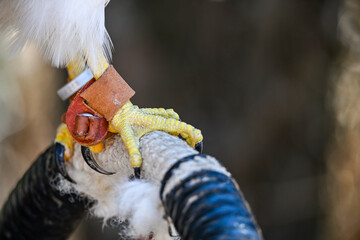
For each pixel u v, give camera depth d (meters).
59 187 2.19
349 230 4.71
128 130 2.11
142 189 2.07
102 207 2.18
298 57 3.96
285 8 3.87
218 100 3.97
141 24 3.86
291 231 4.25
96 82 2.12
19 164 5.36
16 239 2.23
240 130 4.00
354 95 4.56
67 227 2.23
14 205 2.23
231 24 3.88
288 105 4.00
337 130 4.57
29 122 5.31
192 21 3.86
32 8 2.15
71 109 2.12
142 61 3.88
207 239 2.00
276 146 4.08
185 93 3.96
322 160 4.25
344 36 4.39
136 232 2.10
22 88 5.20
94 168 2.14
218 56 3.93
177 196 2.03
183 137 2.11
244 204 2.01
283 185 4.15
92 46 2.14
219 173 2.03
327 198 4.47
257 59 3.92
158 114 2.13
